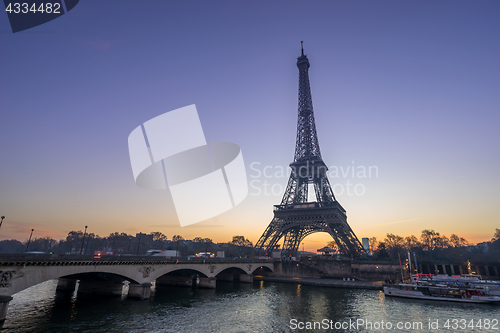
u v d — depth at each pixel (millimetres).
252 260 132625
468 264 148625
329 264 155375
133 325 53969
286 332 55500
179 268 86312
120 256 65562
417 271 143875
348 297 94875
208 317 63156
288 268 158875
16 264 44719
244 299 87312
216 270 106062
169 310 66750
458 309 78875
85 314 59312
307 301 86750
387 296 97375
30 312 59344
